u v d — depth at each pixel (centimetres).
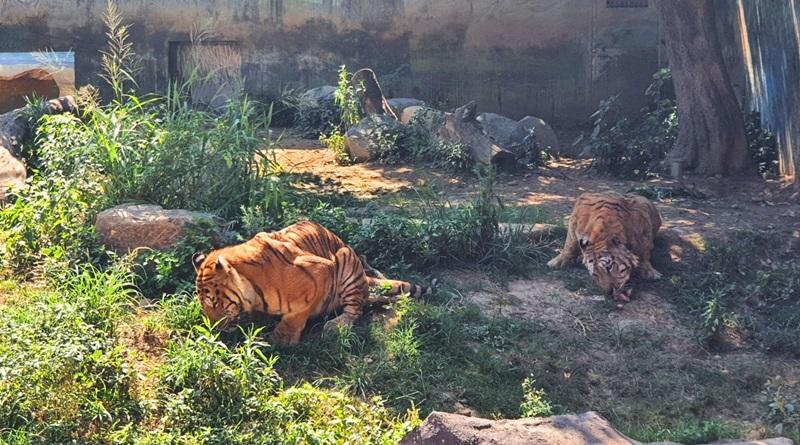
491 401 723
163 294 788
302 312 736
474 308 847
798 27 1305
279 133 1777
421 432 582
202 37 1989
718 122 1393
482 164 1402
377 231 926
